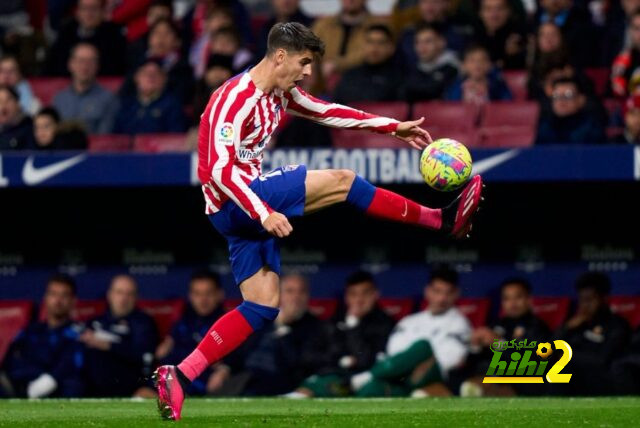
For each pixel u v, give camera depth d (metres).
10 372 39.62
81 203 44.78
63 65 49.03
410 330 38.59
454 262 44.25
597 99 42.22
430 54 45.09
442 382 37.75
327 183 23.55
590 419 21.97
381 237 44.38
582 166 39.38
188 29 50.47
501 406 27.27
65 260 45.03
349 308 39.56
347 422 21.19
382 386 37.56
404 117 43.44
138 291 44.84
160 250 44.97
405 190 42.41
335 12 52.72
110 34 49.41
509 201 43.88
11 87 44.56
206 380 38.94
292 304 39.44
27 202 44.84
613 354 37.84
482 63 44.00
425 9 47.16
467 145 42.62
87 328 40.06
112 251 44.97
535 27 48.31
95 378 39.41
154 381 22.34
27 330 39.84
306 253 44.62
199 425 20.80
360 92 44.16
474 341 38.25
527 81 44.72
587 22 47.81
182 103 45.91
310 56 22.66
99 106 46.28
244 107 22.36
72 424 21.44
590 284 38.22
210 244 44.94
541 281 43.97
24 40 51.03
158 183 40.31
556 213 43.81
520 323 38.91
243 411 25.80
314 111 24.17
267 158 39.84
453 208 24.70
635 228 43.56
